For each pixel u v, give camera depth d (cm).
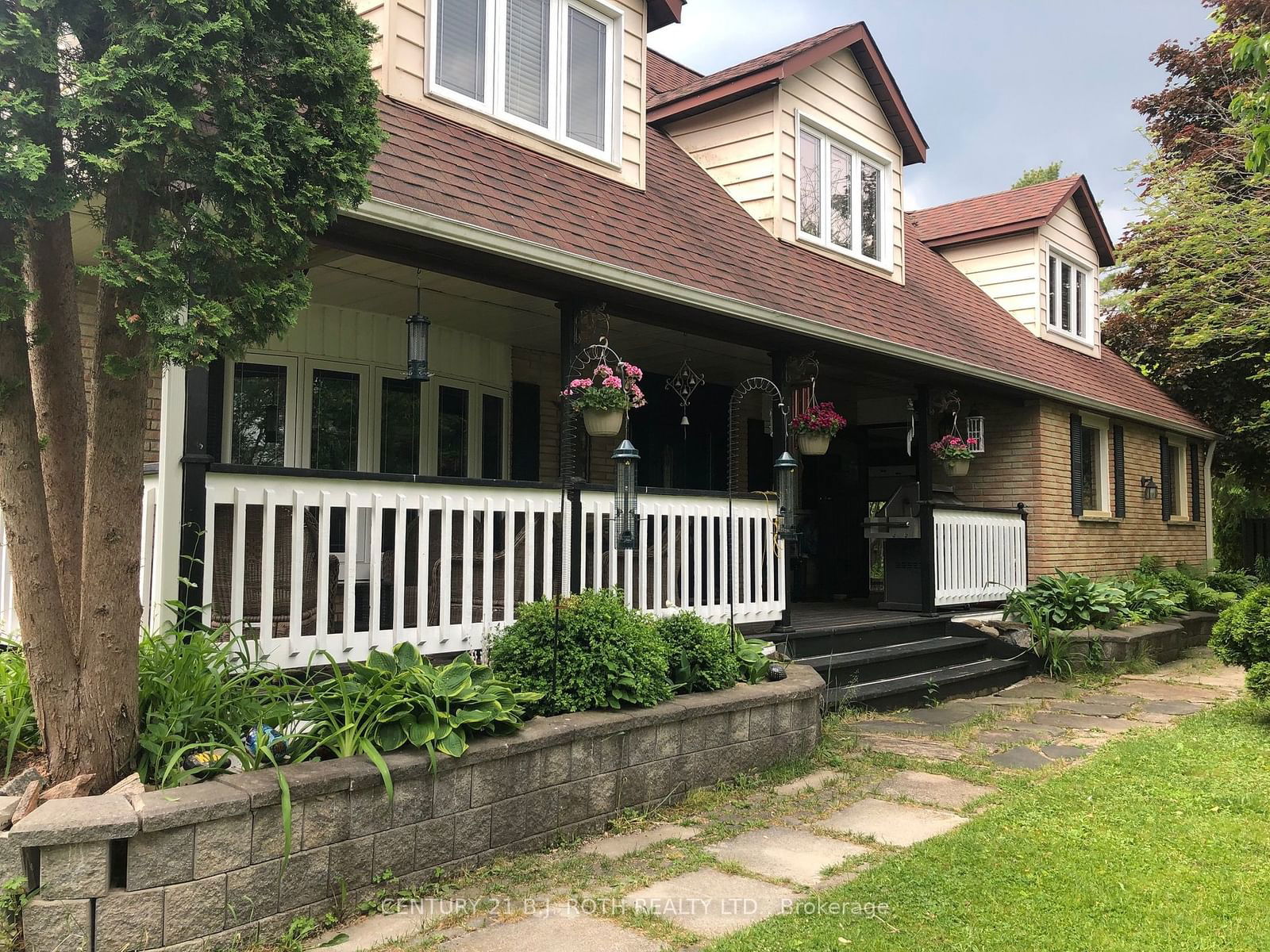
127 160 304
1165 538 1484
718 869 386
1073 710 754
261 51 332
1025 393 1082
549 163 696
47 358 342
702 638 539
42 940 276
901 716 721
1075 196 1428
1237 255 1341
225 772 335
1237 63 632
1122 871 381
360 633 461
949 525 976
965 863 388
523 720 428
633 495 565
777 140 918
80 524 346
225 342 329
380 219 479
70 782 317
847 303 870
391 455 755
